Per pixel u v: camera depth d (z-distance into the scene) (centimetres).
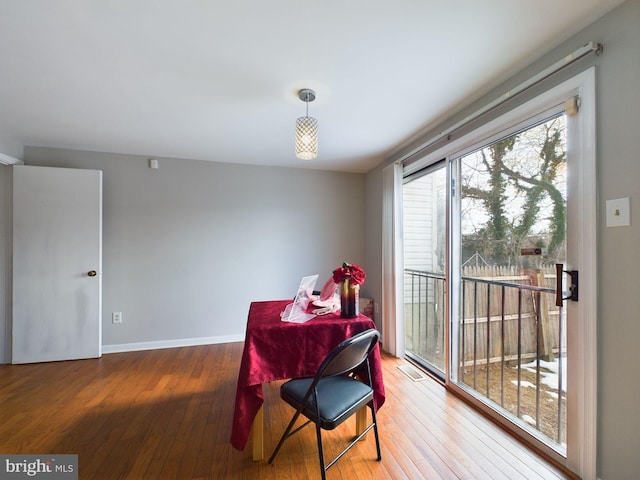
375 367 163
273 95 194
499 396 190
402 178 297
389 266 306
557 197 152
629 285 119
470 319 213
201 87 184
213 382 242
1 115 224
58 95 194
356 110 214
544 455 154
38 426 181
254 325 153
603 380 128
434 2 119
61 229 285
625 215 119
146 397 217
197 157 330
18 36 137
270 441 168
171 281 329
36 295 279
